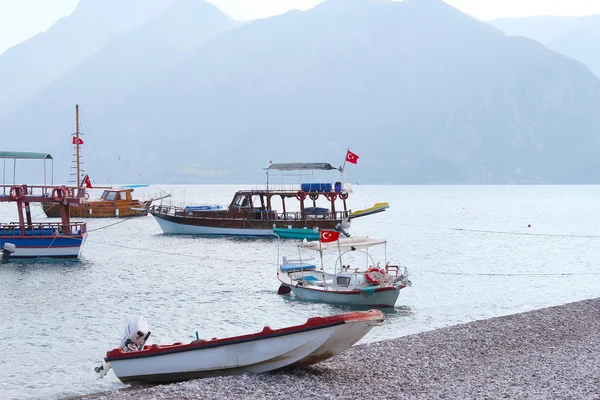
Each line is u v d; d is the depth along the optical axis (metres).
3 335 35.38
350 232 111.62
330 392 21.50
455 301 45.22
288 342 23.09
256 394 21.31
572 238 98.38
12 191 66.00
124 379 25.30
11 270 60.47
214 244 85.81
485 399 20.66
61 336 35.22
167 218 98.81
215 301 45.00
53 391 26.08
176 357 24.41
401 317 39.59
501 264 66.88
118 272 60.25
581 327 31.81
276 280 55.12
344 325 22.34
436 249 81.88
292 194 92.12
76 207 135.25
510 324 32.19
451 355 26.45
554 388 21.64
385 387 22.05
